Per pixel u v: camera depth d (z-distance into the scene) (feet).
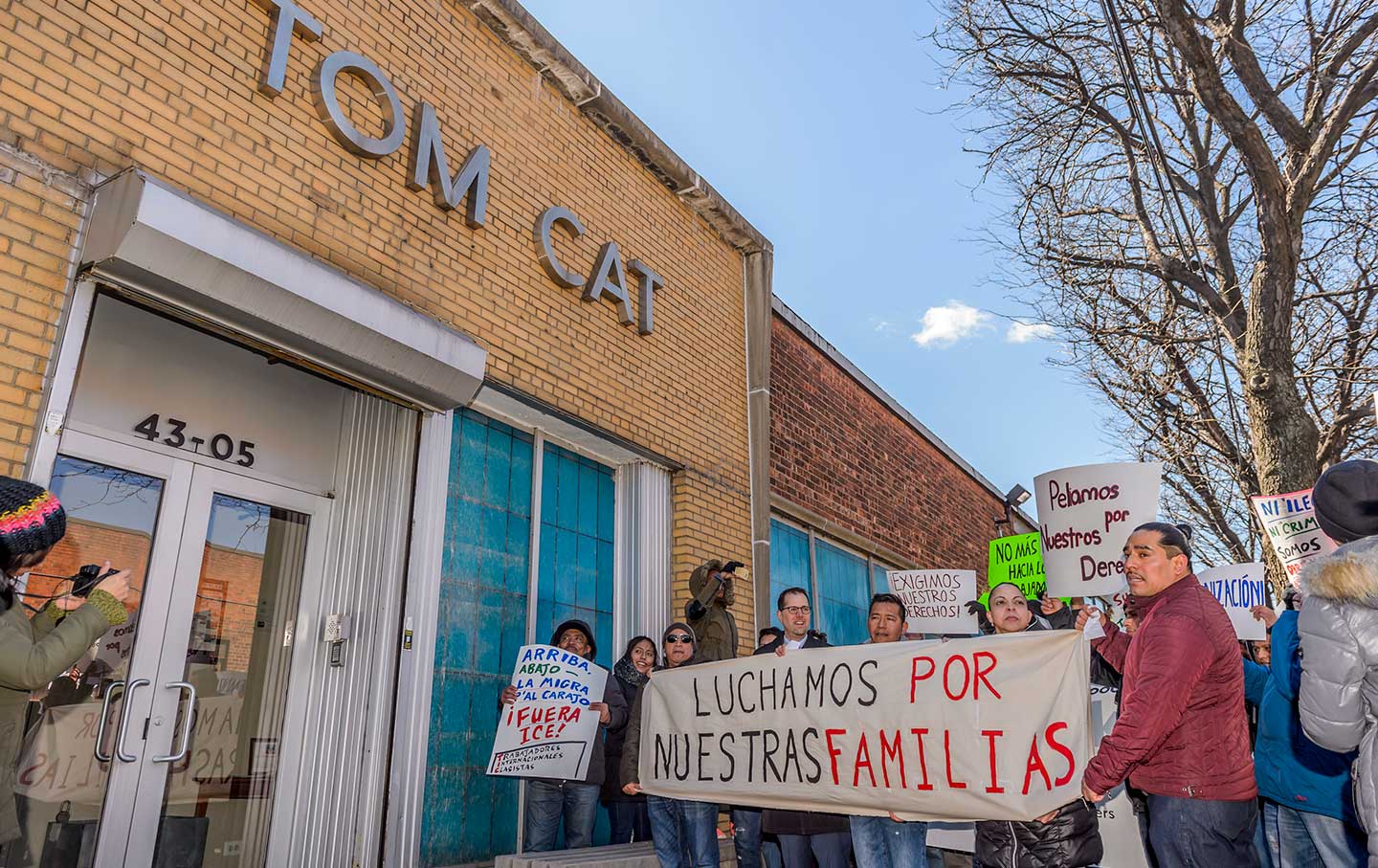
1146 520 16.76
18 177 13.39
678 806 16.42
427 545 19.12
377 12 19.94
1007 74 33.78
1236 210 33.55
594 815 20.15
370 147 18.74
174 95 15.65
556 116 24.88
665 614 25.81
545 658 18.28
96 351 15.96
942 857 20.21
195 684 16.55
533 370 22.25
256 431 18.53
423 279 19.71
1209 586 21.49
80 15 14.55
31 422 12.98
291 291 15.55
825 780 13.91
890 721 13.39
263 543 18.34
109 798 14.87
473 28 22.63
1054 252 36.70
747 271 32.65
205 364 17.78
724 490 28.84
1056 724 11.84
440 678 19.89
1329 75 25.86
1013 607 16.28
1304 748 11.56
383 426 19.81
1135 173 33.14
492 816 20.49
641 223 27.55
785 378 35.81
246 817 16.97
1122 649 13.64
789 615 17.22
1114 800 18.62
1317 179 26.66
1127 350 38.37
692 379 28.45
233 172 16.31
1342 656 8.84
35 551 10.04
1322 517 10.11
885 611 16.07
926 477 49.34
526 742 17.67
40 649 9.83
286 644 18.34
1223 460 38.63
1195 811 9.80
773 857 17.99
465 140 21.67
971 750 12.45
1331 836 11.15
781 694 14.89
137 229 13.41
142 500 16.31
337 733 17.93
